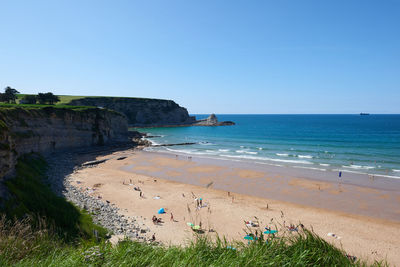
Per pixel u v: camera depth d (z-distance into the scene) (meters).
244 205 30.44
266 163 54.34
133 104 170.00
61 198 25.95
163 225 24.53
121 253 6.68
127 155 64.19
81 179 39.84
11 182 21.88
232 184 39.28
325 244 6.84
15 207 17.75
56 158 52.78
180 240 21.27
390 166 50.25
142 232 22.42
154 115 178.25
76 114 68.19
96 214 24.53
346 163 53.44
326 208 29.39
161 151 72.94
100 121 79.00
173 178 43.03
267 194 34.53
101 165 51.97
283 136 111.31
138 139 96.19
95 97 159.25
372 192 34.38
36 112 53.69
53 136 57.78
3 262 6.79
